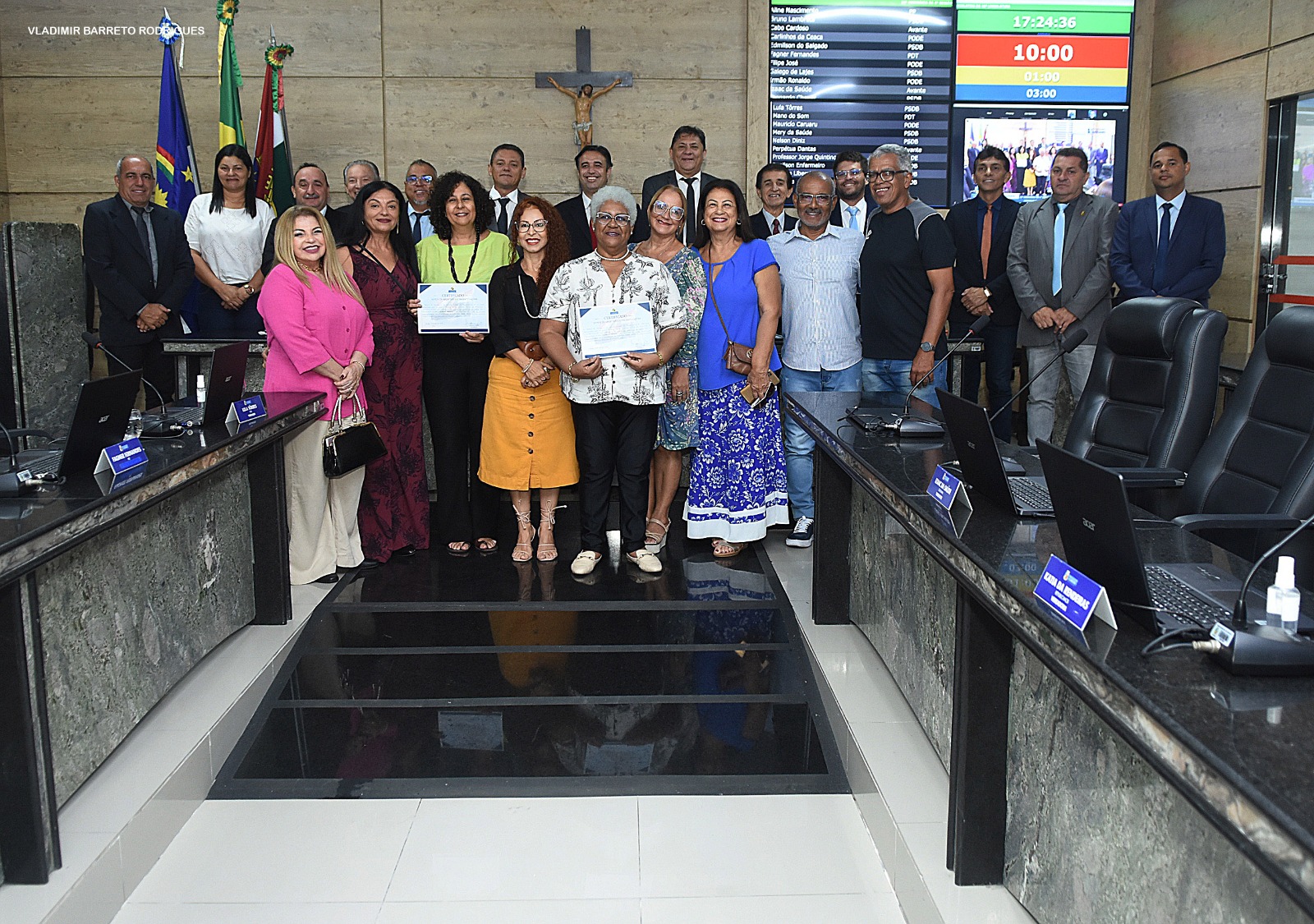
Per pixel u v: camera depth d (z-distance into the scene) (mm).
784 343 4656
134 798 2398
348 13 6148
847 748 2830
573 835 2521
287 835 2527
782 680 3332
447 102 6230
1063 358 5145
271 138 5723
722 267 4270
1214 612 1588
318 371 3990
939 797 2451
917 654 2834
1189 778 1196
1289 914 1251
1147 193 6227
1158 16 6113
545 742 2951
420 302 4273
